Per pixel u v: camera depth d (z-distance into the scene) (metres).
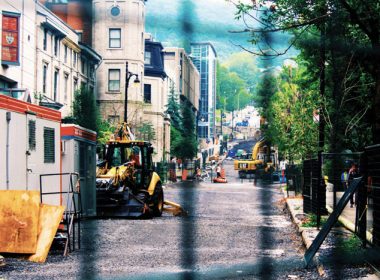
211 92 83.94
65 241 11.35
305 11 10.32
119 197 20.11
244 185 53.06
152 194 21.14
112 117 50.34
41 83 37.28
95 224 17.27
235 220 19.23
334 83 16.55
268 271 8.78
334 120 17.19
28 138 13.08
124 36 48.97
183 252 11.28
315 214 17.06
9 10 31.17
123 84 49.97
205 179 70.50
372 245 8.74
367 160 9.99
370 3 10.90
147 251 11.48
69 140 17.25
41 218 10.44
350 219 14.95
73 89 44.69
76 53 45.16
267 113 28.31
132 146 21.77
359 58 13.05
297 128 23.02
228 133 107.94
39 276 8.50
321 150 15.71
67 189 17.00
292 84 25.80
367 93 17.17
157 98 65.88
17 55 31.00
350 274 7.84
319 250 10.03
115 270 9.06
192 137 72.88
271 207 25.84
